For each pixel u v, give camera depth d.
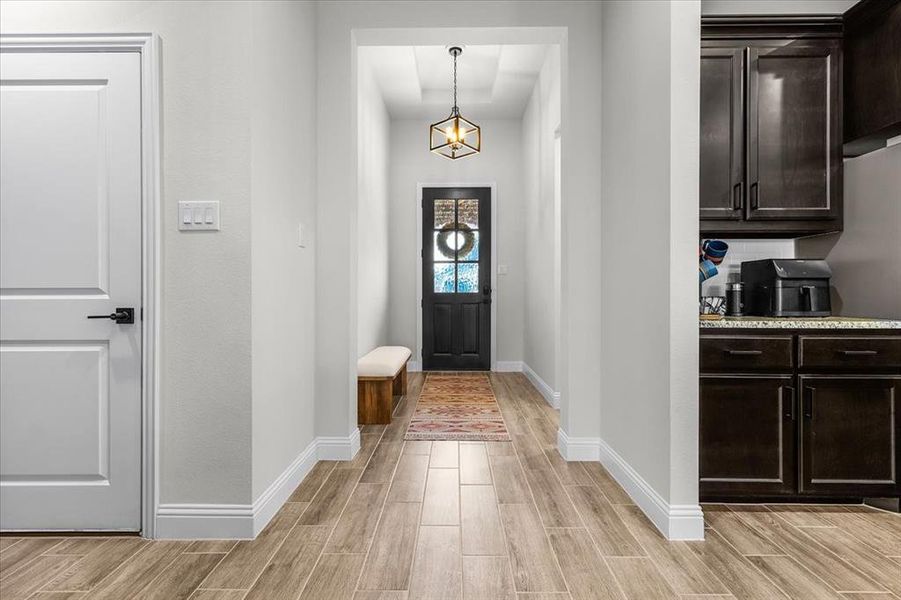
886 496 2.18
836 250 2.61
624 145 2.44
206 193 1.96
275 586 1.61
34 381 1.96
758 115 2.44
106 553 1.83
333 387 2.87
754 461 2.20
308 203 2.71
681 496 1.94
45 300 1.96
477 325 6.04
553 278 4.16
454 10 2.85
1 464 1.96
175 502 1.96
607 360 2.70
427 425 3.60
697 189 1.92
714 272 2.63
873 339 2.20
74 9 1.96
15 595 1.56
